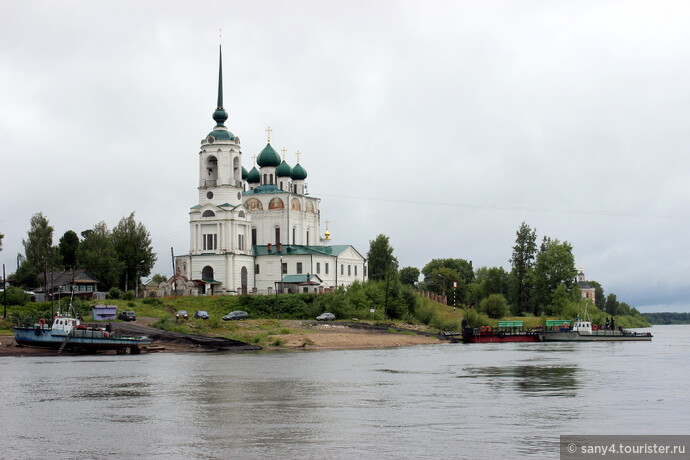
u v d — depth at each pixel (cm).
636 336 17262
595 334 16712
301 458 4056
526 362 9612
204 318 14650
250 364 9194
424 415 5278
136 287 18862
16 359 10119
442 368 8675
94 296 16725
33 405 5834
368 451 4181
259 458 4066
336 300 16138
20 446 4394
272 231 18650
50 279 17562
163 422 5081
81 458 4116
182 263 17688
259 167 19500
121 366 8919
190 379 7475
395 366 8938
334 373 8062
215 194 17700
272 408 5628
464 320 15838
